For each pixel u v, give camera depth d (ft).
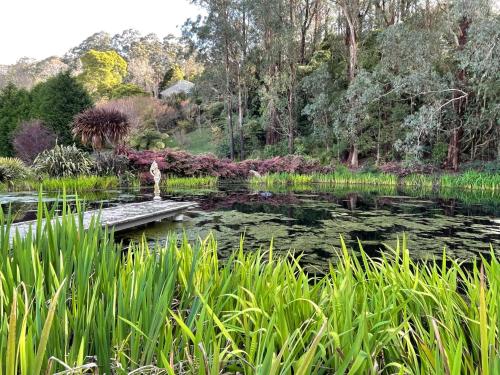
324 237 17.81
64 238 4.72
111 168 49.01
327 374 3.61
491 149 53.01
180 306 4.61
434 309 4.55
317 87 64.54
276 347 3.74
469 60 42.01
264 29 74.84
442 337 3.40
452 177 46.80
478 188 44.45
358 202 33.01
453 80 47.78
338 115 59.52
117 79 145.38
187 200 34.76
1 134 68.08
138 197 34.94
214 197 37.65
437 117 47.67
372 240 17.07
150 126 98.89
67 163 44.42
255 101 89.51
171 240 5.75
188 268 5.54
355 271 5.39
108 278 4.45
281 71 75.51
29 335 2.57
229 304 4.75
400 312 4.89
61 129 62.69
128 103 96.22
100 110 49.06
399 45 48.60
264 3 70.54
